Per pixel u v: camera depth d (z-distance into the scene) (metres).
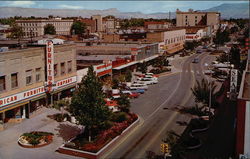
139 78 63.84
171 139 26.42
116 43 81.81
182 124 36.88
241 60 72.12
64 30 181.38
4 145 29.59
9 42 53.78
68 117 37.62
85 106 28.31
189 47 118.69
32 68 37.34
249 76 30.81
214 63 87.94
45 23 166.00
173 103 47.12
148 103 47.16
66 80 43.81
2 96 32.75
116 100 43.91
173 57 104.75
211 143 30.61
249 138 20.75
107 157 27.62
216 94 50.22
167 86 60.41
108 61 57.22
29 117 37.38
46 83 39.59
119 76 60.59
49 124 35.75
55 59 41.34
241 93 22.14
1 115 34.28
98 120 28.72
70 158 27.17
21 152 28.11
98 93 28.80
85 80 29.45
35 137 30.31
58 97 43.38
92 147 28.23
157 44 89.00
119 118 36.03
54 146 29.59
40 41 46.00
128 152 28.78
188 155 27.75
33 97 37.50
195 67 84.38
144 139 32.06
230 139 31.59
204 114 38.94
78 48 74.75
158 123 37.34
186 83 63.16
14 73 34.50
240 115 20.89
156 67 81.81
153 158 27.39
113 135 31.34
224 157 27.17
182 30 121.00
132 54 71.44
